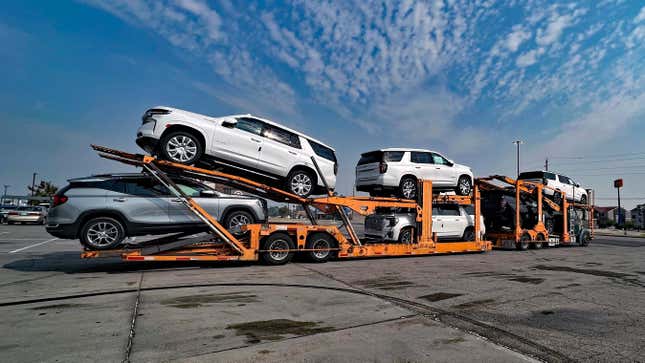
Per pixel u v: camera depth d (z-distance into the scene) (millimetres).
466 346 3367
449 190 11523
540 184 14195
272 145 7766
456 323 4078
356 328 3793
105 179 6871
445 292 5684
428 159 10750
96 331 3551
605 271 8539
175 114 6711
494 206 13992
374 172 10055
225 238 7348
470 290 5887
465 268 8359
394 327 3863
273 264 8086
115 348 3119
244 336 3477
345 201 8773
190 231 7770
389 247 9492
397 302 4945
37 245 12602
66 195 6520
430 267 8383
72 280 6203
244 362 2877
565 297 5559
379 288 5848
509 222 13867
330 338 3471
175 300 4828
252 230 7691
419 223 10148
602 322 4289
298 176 8234
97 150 6148
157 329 3633
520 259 10578
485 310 4672
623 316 4566
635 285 6766
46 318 3967
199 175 7238
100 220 6680
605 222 64125
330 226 8680
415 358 3041
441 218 11453
